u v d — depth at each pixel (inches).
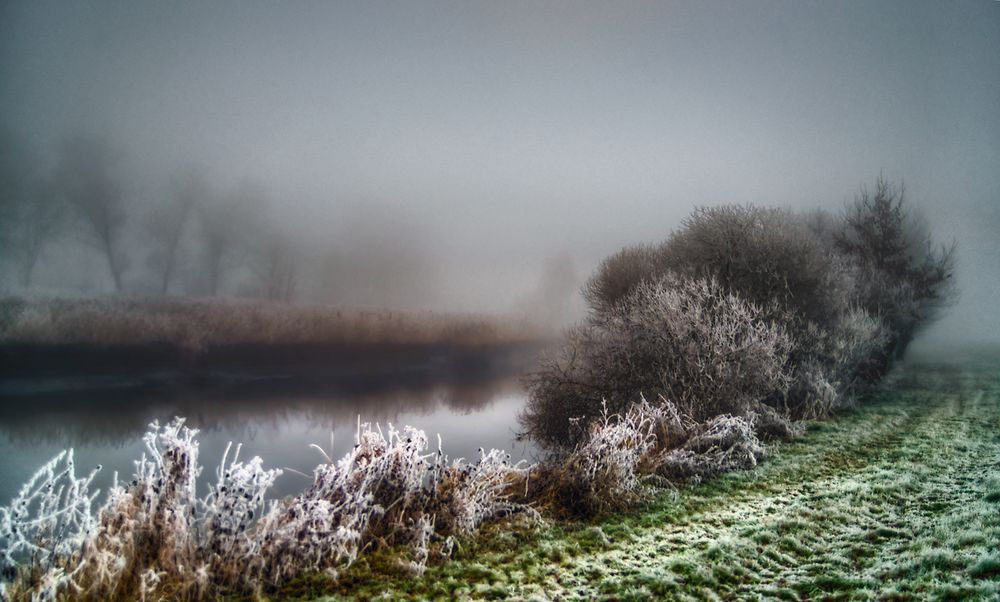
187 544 144.5
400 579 152.9
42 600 124.8
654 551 171.0
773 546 171.0
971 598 125.3
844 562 156.8
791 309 410.0
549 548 175.2
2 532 130.6
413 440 193.8
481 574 156.5
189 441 155.3
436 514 187.0
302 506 161.8
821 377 379.2
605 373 352.8
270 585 144.9
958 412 361.4
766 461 270.2
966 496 201.3
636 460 237.6
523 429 397.1
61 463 316.2
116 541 138.8
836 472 247.4
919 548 158.4
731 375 325.7
